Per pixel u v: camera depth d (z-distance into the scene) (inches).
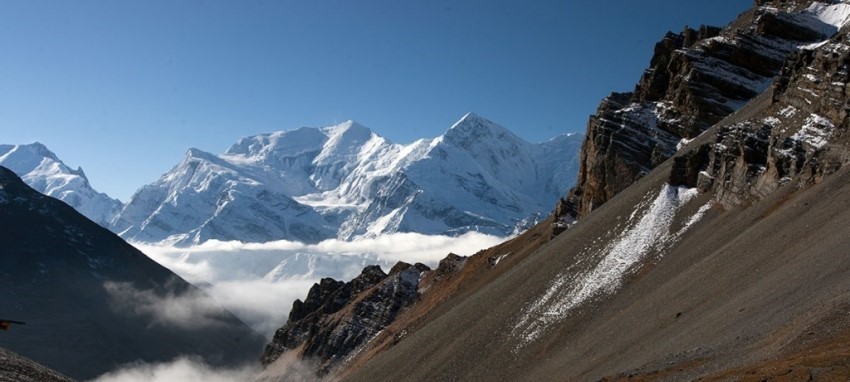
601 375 2657.5
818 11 6520.7
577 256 4284.0
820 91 3858.3
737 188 3860.7
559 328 3641.7
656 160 5713.6
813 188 3011.8
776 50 6112.2
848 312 1705.2
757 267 2645.2
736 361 1813.5
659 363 2151.8
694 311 2682.1
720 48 6190.9
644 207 4293.8
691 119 5812.0
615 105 6663.4
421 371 4205.2
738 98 5851.4
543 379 3174.2
